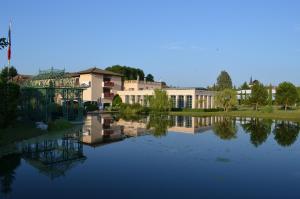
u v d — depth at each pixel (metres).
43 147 24.17
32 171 17.44
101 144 26.56
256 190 14.77
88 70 80.19
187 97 78.38
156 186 15.16
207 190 14.62
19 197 13.36
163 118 56.81
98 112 70.44
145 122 47.78
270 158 21.91
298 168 19.09
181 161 20.55
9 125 31.39
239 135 33.72
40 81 39.88
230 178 16.73
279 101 79.56
